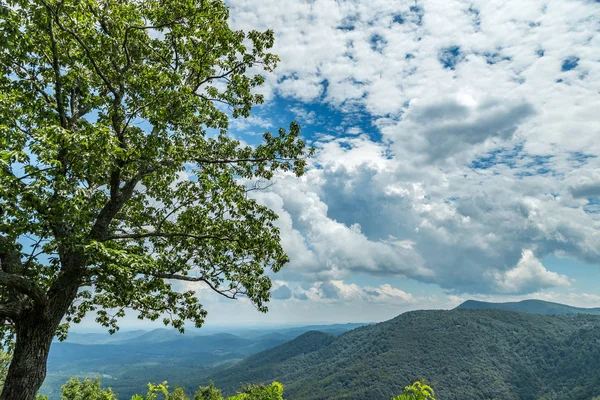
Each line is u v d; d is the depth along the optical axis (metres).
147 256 10.58
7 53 11.32
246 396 7.72
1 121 9.65
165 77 12.31
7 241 9.34
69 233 10.12
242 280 14.08
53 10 10.92
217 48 15.12
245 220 15.03
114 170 11.59
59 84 11.52
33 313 9.91
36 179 8.70
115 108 12.63
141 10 13.78
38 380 9.71
